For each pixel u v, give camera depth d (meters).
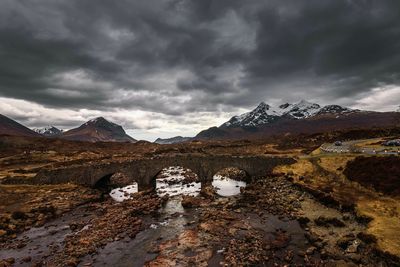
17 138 183.00
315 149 88.31
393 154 54.44
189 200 59.53
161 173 111.56
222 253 35.59
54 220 53.88
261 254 34.03
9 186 77.94
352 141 96.25
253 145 126.00
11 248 40.69
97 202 67.56
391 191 41.06
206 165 75.44
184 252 36.50
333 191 48.34
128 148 184.50
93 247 39.31
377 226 32.78
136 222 48.25
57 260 36.09
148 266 33.41
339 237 35.16
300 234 38.97
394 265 25.86
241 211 50.84
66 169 81.56
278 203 52.00
